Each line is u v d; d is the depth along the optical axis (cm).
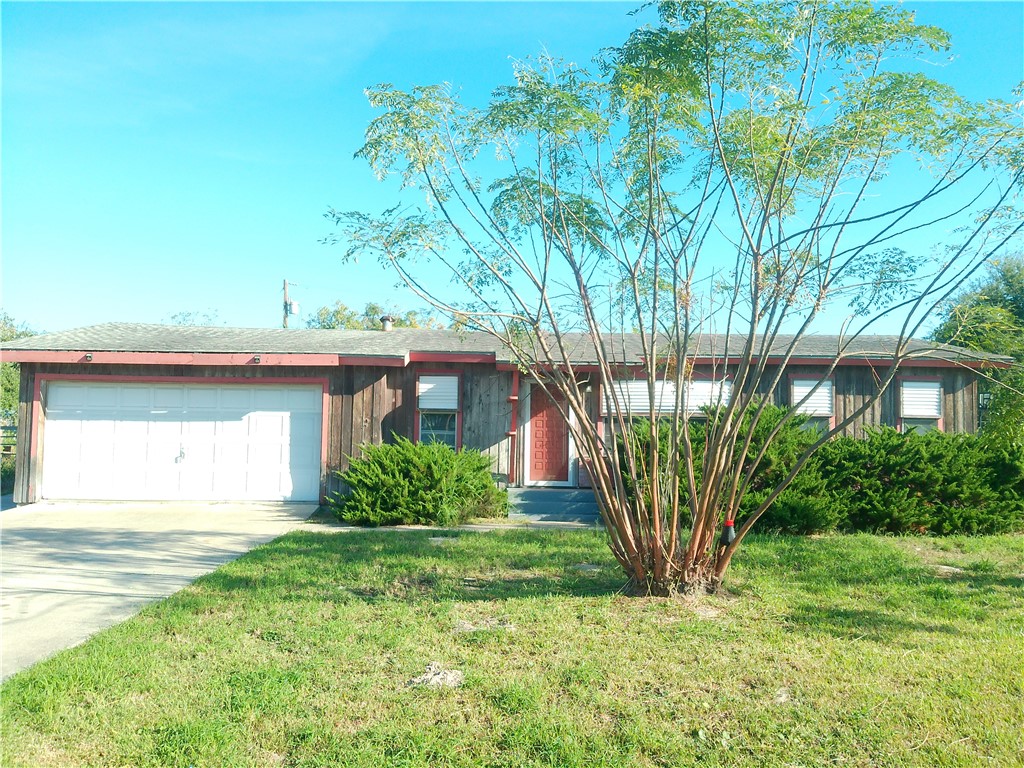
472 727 392
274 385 1346
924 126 588
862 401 1347
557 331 624
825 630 550
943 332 729
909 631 550
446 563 802
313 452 1346
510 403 1340
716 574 652
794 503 1012
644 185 673
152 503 1326
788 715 405
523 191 654
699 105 624
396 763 356
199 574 765
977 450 1109
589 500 1252
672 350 775
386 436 1329
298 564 795
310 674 461
